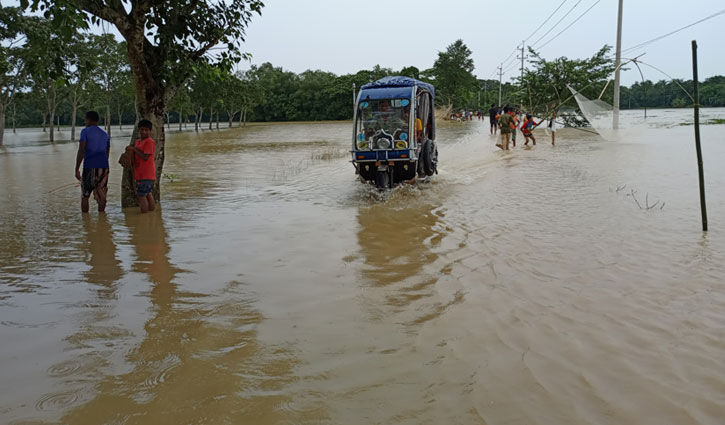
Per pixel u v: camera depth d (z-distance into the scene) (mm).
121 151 26281
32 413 3176
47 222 8867
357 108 11758
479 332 4250
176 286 5504
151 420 3098
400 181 12016
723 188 10062
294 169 16344
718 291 4953
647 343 3967
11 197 11547
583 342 4016
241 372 3662
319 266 6133
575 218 8141
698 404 3150
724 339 3990
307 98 94000
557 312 4605
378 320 4551
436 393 3350
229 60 11594
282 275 5824
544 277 5523
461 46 73750
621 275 5500
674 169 12844
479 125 49062
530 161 16219
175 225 8508
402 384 3471
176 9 10289
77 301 5090
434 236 7402
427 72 78375
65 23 8414
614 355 3797
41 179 14602
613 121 26391
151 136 10438
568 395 3287
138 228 8320
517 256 6285
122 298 5164
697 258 5938
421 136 12312
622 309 4625
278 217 9000
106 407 3234
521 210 8914
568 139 25125
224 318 4633
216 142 32906
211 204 10453
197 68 10734
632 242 6695
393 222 8398
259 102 71875
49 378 3596
